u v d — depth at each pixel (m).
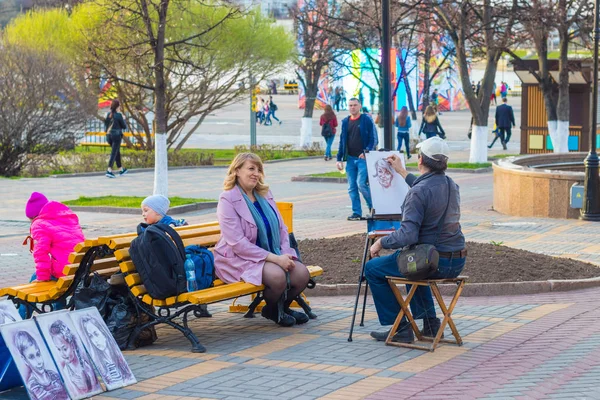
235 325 9.48
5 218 18.58
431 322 8.66
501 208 19.17
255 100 37.62
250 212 9.13
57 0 37.75
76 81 30.67
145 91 33.31
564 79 31.23
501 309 9.89
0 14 40.97
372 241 9.67
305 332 9.08
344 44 35.94
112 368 7.27
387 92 11.92
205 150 38.28
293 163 33.16
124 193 23.31
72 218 9.45
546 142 33.34
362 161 17.25
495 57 29.95
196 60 31.89
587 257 13.34
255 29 32.75
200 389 7.14
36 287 9.02
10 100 28.34
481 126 30.11
